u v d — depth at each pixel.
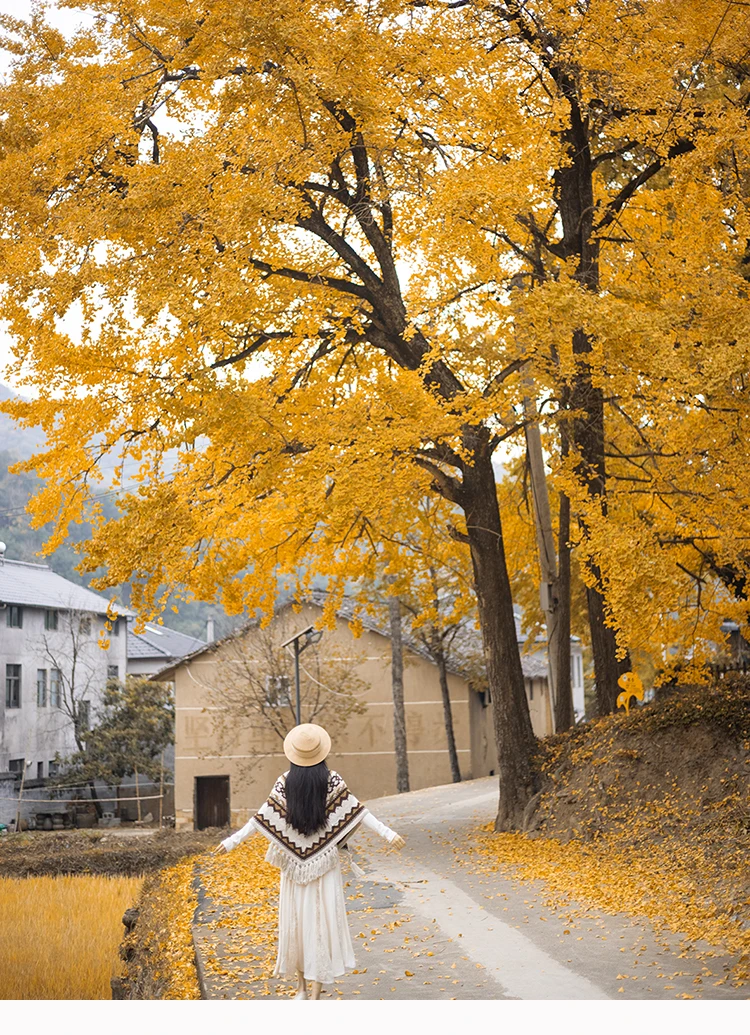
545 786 14.08
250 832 5.40
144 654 47.75
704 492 11.58
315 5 10.25
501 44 11.18
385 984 5.90
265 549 14.20
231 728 32.31
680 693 14.08
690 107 10.58
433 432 11.04
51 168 10.71
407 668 32.34
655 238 12.80
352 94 10.08
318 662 31.23
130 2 11.06
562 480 11.46
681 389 9.65
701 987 5.59
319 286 12.72
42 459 11.95
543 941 7.03
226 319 10.57
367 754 32.22
